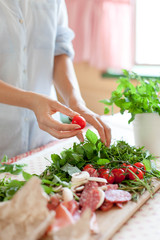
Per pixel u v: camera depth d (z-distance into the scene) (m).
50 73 1.47
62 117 2.24
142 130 1.13
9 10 1.31
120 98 1.11
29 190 0.59
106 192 0.78
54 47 1.47
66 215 0.62
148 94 1.09
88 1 2.78
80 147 0.96
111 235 0.66
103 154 0.97
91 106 2.97
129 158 0.96
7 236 0.54
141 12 2.78
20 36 1.34
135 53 2.82
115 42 2.75
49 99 0.98
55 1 1.43
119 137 1.38
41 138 1.49
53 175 0.84
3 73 1.36
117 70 2.79
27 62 1.40
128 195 0.78
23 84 1.40
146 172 0.90
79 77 2.99
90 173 0.85
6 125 1.38
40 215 0.57
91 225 0.64
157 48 2.79
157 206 0.80
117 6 2.69
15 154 1.43
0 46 1.33
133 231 0.69
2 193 0.78
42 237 0.58
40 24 1.40
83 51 2.87
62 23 1.58
